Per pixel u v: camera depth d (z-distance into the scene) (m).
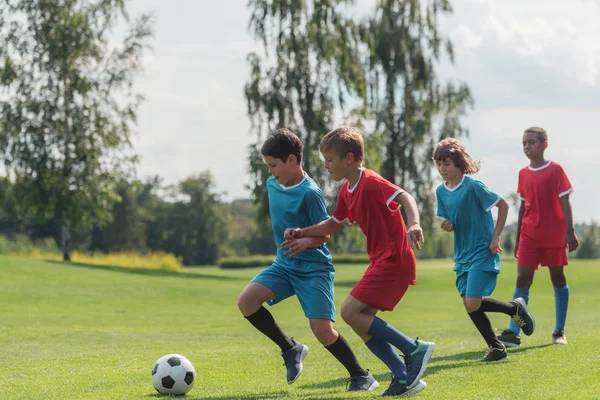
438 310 21.77
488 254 7.17
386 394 5.47
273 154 5.89
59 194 37.12
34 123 35.94
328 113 32.34
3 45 35.50
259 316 5.98
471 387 5.59
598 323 11.60
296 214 5.94
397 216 5.68
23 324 15.11
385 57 35.75
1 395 6.22
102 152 37.28
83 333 13.29
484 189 7.11
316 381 6.61
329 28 32.47
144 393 6.11
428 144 36.44
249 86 32.19
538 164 8.95
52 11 36.16
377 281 5.62
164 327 15.92
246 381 6.77
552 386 5.40
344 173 5.76
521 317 7.57
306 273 5.89
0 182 37.47
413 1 35.97
